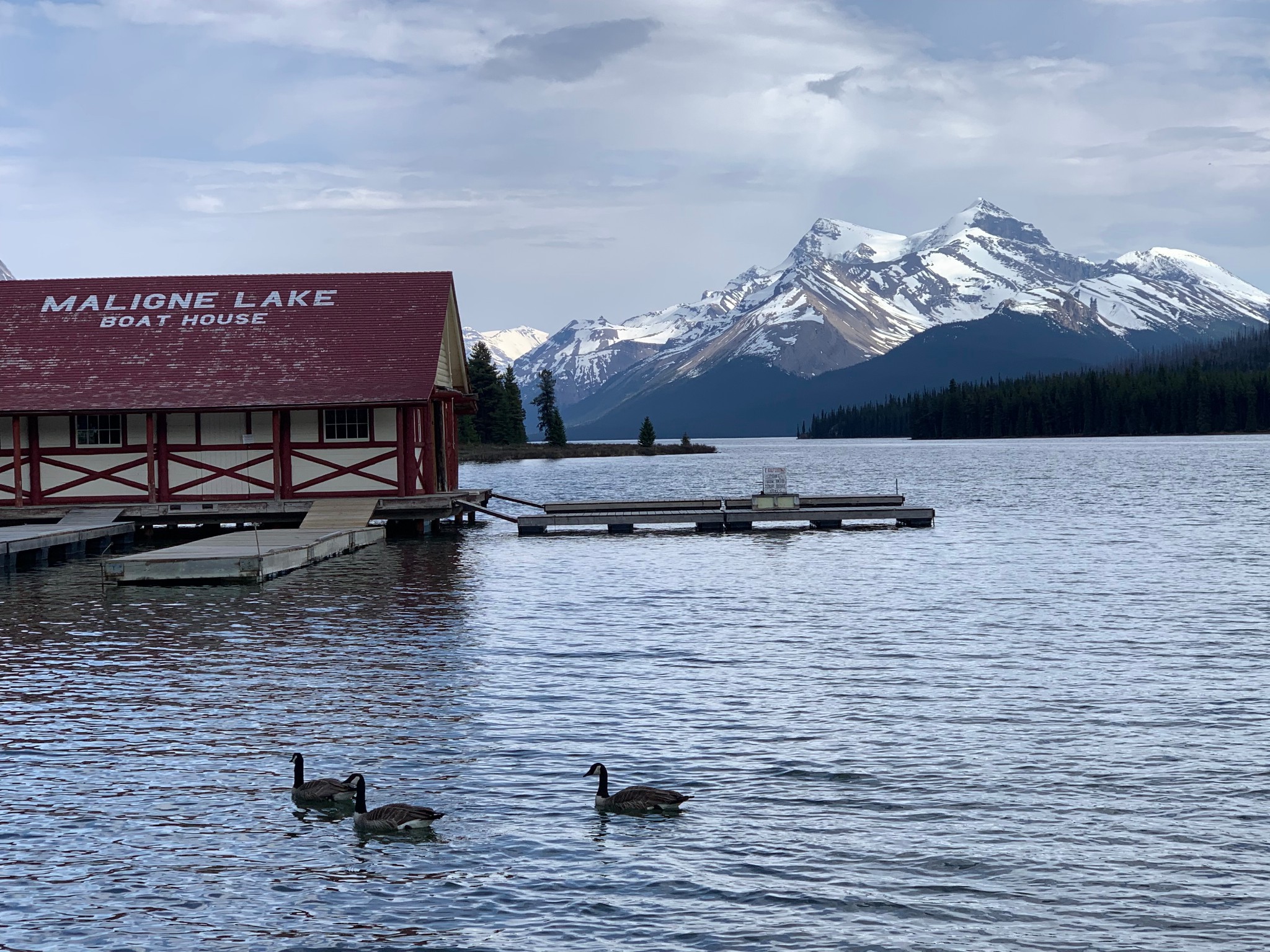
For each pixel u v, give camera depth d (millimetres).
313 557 38500
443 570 36906
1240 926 11539
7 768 16234
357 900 12227
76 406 46281
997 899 12141
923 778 15609
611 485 95562
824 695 19984
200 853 13352
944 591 31828
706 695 20000
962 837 13633
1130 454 144875
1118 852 13211
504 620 27375
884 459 152375
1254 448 159125
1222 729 17703
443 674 21625
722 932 11516
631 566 37938
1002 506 62312
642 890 12391
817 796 14945
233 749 16969
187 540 46875
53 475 47438
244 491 47500
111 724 18359
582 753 16734
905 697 19781
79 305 51906
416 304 51281
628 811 14352
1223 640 24438
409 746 17047
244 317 50969
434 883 12594
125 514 46250
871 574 35406
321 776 15797
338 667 22219
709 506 53562
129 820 14312
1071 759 16359
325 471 47469
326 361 48469
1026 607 28922
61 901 12242
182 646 24391
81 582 34938
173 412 46250
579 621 27297
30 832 13961
